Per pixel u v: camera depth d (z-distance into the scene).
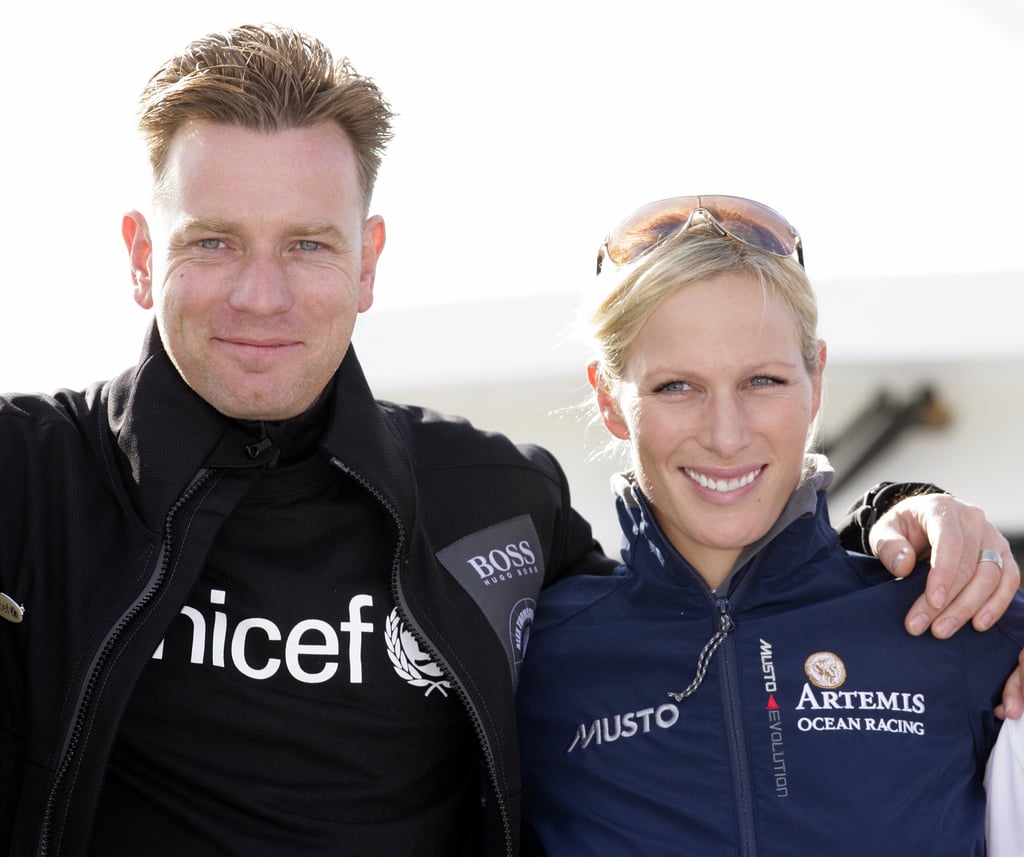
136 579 1.95
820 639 2.13
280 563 2.08
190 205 2.00
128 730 1.99
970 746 2.06
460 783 2.19
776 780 2.02
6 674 1.96
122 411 2.08
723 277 2.08
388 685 2.07
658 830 2.03
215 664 2.00
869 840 1.97
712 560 2.21
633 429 2.17
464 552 2.23
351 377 2.18
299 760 2.01
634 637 2.19
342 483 2.15
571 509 2.50
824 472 2.23
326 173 2.04
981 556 2.09
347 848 1.99
